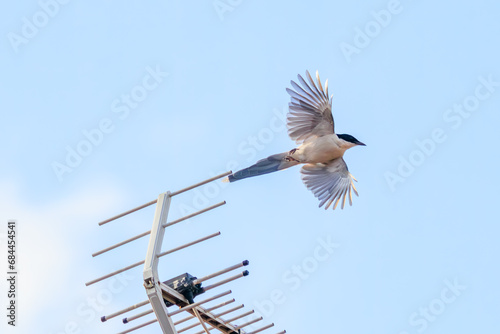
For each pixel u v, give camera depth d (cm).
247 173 1625
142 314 1420
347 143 1666
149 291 1366
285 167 1670
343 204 1775
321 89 1666
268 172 1636
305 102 1673
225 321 1466
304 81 1673
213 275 1416
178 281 1425
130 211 1514
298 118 1673
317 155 1669
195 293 1429
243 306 1455
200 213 1470
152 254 1422
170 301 1416
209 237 1433
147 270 1388
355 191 1777
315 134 1673
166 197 1522
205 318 1445
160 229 1468
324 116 1664
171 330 1348
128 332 1439
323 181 1783
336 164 1759
